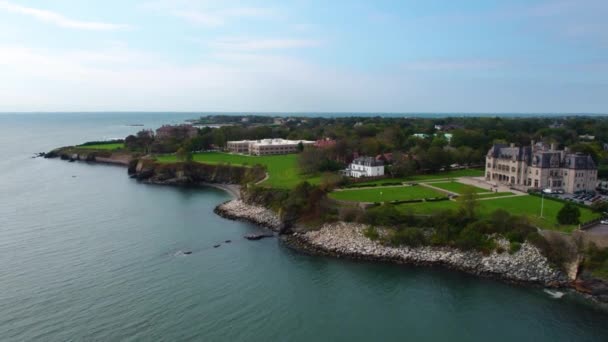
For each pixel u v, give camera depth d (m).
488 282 83.88
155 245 101.75
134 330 64.19
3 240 101.62
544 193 130.50
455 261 91.44
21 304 70.31
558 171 137.38
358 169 163.88
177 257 94.38
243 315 70.38
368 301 76.75
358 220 105.69
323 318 70.50
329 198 122.50
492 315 72.06
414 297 78.31
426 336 66.00
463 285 82.94
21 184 180.00
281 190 135.12
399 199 120.31
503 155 151.00
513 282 83.50
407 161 164.25
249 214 130.38
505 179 149.50
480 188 138.62
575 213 93.75
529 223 94.44
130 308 70.56
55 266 86.44
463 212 100.25
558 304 75.44
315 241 105.44
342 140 197.75
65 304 70.88
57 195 157.38
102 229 113.06
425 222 100.06
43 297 73.00
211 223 123.56
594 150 179.75
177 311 70.38
